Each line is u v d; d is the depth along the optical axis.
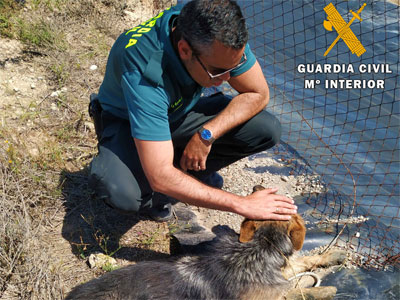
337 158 2.40
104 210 2.08
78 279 1.80
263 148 2.02
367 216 2.16
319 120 2.63
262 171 2.41
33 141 2.29
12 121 2.35
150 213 2.05
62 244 1.92
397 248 2.02
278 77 2.88
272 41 3.12
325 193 2.27
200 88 1.69
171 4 3.29
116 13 3.31
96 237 1.92
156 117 1.56
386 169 2.34
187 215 2.13
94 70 2.77
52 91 2.57
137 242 1.97
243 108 1.83
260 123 1.93
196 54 1.46
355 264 1.96
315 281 1.88
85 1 3.22
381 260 1.96
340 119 2.61
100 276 1.72
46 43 2.81
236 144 1.98
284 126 2.63
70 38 2.95
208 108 1.94
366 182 2.30
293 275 1.86
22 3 3.03
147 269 1.67
